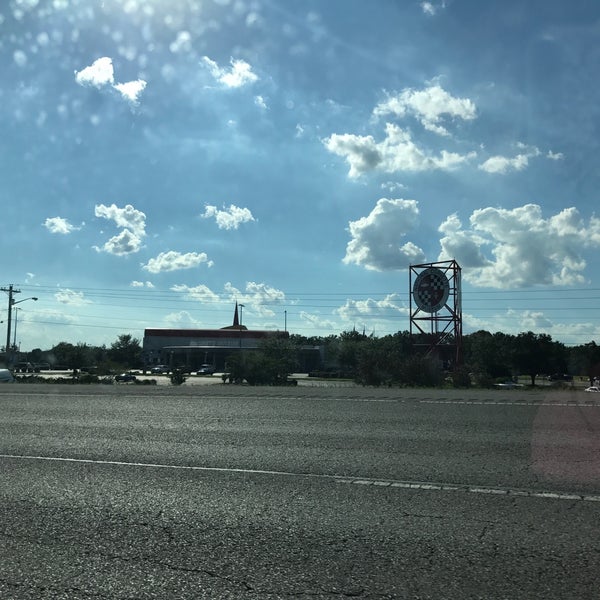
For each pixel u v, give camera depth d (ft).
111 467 25.77
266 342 272.72
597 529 17.29
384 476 23.82
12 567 14.85
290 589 13.50
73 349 280.72
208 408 46.65
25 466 26.07
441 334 144.25
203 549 15.96
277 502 20.25
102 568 14.75
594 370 150.30
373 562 14.98
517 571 14.38
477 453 28.14
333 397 54.90
